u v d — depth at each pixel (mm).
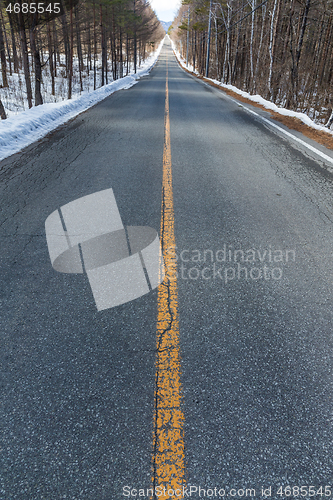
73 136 8234
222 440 1607
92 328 2305
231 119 10742
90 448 1563
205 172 5711
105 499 1372
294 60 17469
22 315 2422
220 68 40625
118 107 12836
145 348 2143
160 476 1458
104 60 30125
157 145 7430
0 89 22250
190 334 2262
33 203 4402
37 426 1661
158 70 51719
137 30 40688
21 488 1406
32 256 3160
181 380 1922
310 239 3574
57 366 2006
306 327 2348
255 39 29078
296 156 6820
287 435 1638
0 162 6254
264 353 2123
